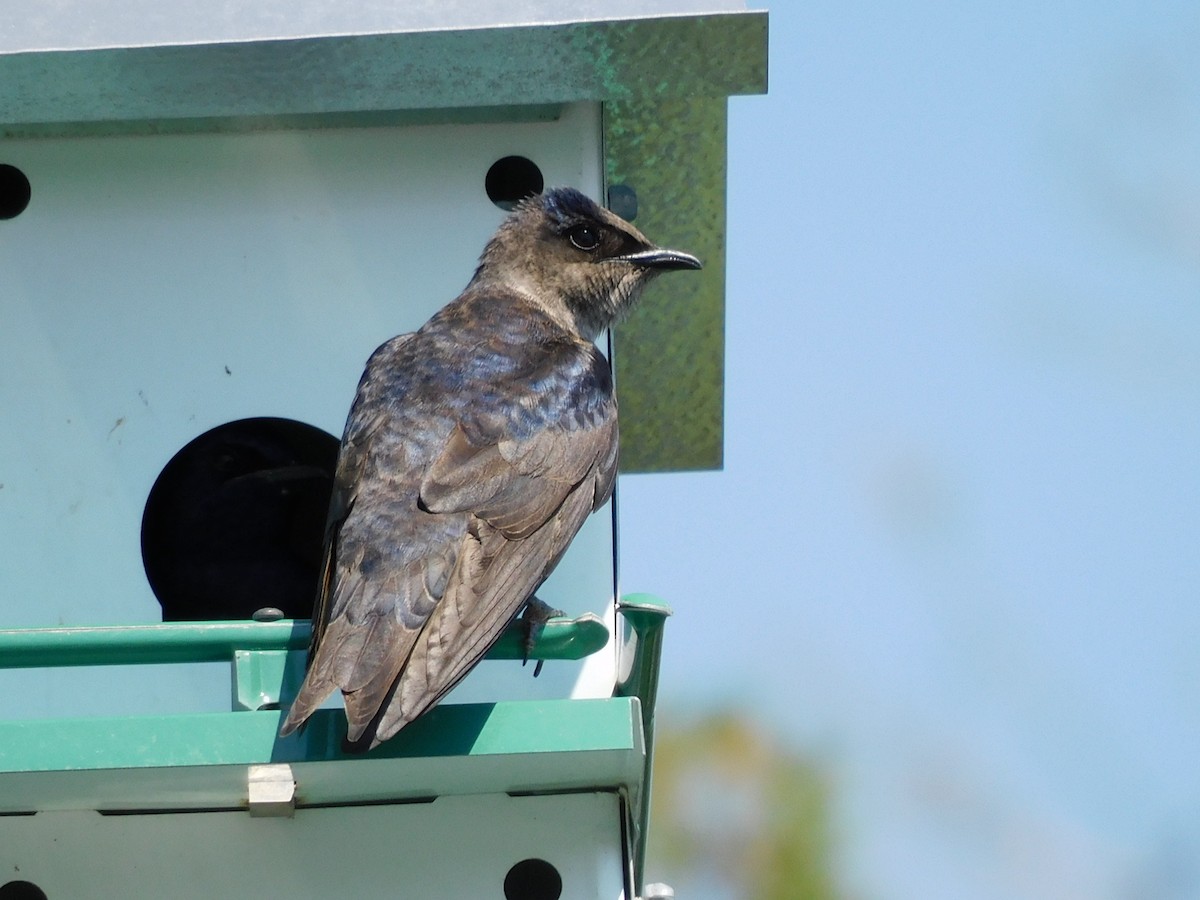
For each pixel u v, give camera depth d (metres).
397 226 11.05
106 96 10.45
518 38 10.21
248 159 11.05
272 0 10.42
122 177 11.00
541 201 11.09
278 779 8.93
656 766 12.80
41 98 10.45
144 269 10.92
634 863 9.91
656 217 12.00
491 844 9.56
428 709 8.43
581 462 9.85
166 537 11.94
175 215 10.98
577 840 9.59
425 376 9.98
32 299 10.88
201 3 10.45
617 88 10.45
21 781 8.73
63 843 9.44
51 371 10.81
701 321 12.19
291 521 12.04
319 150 11.08
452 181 11.09
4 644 8.77
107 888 9.40
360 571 8.91
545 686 10.30
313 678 8.36
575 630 9.11
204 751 8.62
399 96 10.47
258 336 10.91
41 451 10.73
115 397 10.80
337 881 9.48
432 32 10.18
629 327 12.19
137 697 10.16
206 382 10.86
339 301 10.98
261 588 11.95
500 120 11.14
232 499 11.98
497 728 8.76
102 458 10.74
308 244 11.01
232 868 9.47
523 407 9.83
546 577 9.41
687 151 11.70
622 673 10.05
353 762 8.73
